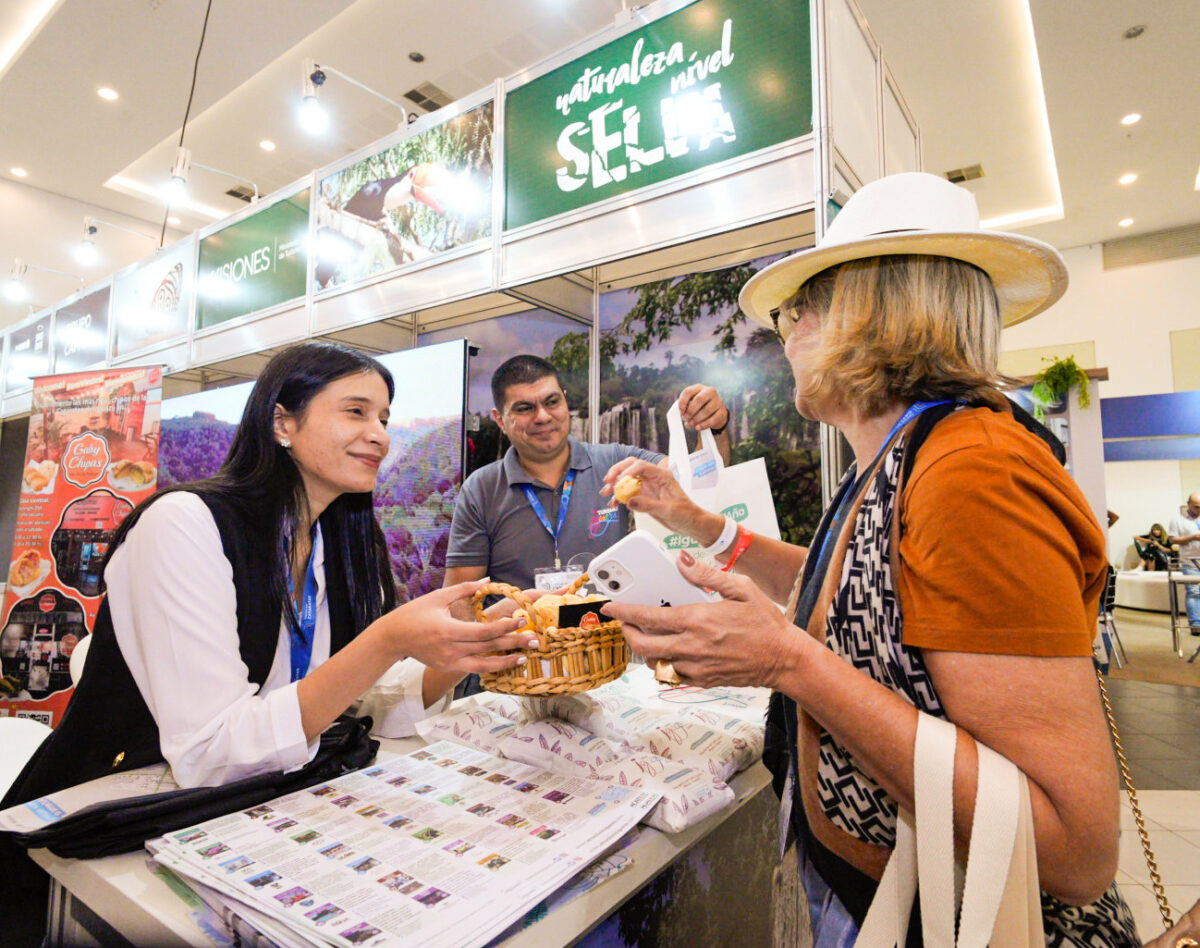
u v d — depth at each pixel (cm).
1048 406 480
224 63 477
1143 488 1026
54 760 102
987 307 83
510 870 67
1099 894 62
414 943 55
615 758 95
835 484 172
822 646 70
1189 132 629
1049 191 793
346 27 480
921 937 70
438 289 248
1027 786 58
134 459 338
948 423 72
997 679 60
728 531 136
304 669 118
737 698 138
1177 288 895
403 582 246
